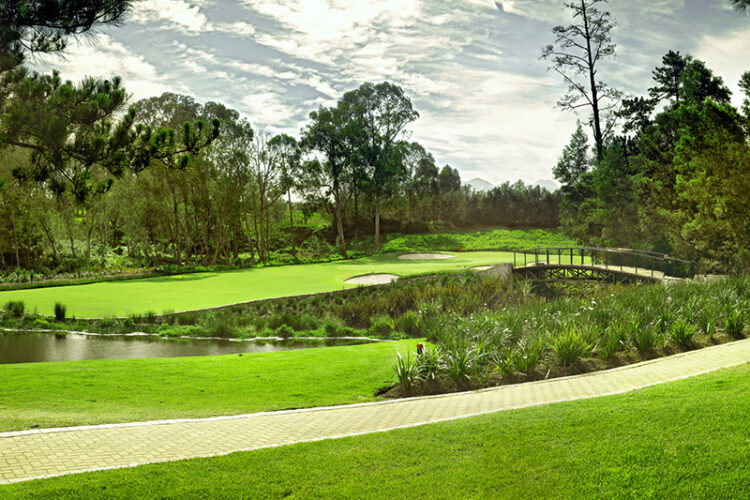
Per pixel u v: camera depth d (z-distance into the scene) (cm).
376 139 6269
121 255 5391
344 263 4822
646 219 3266
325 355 1336
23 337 1730
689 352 1116
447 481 524
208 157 4672
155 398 922
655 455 529
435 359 1091
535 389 954
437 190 7894
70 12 1048
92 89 1159
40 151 1152
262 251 5353
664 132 3228
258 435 710
